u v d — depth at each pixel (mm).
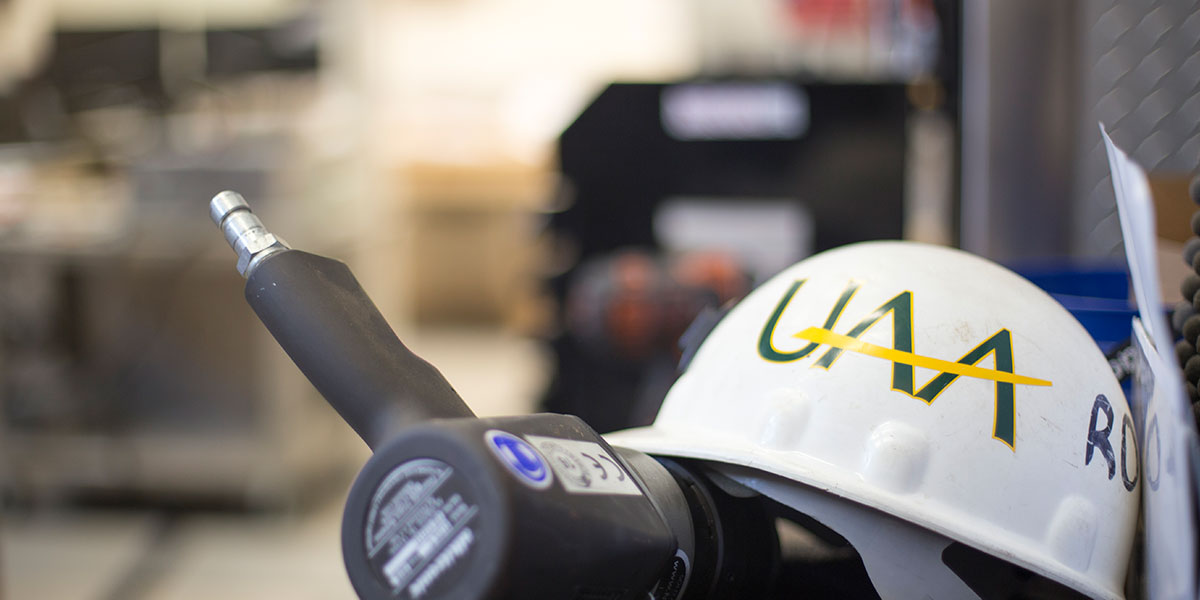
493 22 5629
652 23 5520
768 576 439
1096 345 473
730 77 1311
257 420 2949
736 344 487
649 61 5539
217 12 3303
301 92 3285
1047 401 431
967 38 998
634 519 327
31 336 2992
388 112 4832
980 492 414
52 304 2975
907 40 1377
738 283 1310
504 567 282
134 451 3008
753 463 420
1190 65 928
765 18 4016
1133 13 938
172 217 2852
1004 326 444
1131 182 329
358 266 3260
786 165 1309
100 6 3326
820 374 441
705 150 1312
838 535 471
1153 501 380
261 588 2520
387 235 3518
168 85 3141
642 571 328
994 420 422
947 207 1104
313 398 3135
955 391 427
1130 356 505
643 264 1320
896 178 1308
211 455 2975
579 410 1332
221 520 2945
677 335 1308
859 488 411
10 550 2730
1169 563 338
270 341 2916
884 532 420
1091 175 954
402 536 300
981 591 435
